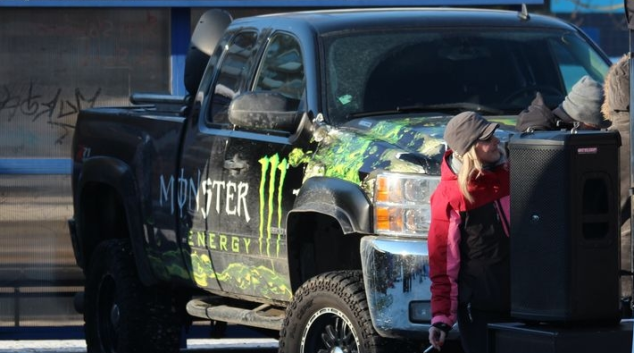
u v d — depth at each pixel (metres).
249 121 11.54
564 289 8.79
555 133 8.84
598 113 10.45
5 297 17.06
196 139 12.96
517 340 9.00
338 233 11.62
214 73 13.26
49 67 17.02
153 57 17.11
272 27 12.73
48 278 17.12
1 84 16.95
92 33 17.03
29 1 16.73
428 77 12.02
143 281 13.95
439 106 11.82
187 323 14.80
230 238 12.32
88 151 14.92
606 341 8.84
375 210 10.51
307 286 11.09
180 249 13.16
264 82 12.48
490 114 11.87
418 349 10.68
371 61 12.01
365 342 10.49
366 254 10.43
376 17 12.56
